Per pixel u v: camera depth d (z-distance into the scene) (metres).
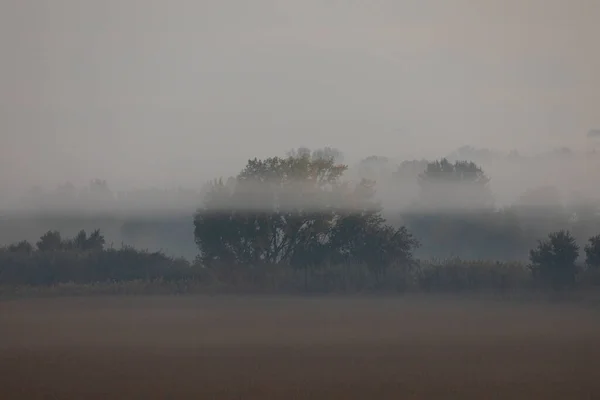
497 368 91.88
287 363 95.81
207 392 80.12
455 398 77.12
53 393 80.12
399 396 78.00
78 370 91.88
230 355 101.81
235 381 85.25
